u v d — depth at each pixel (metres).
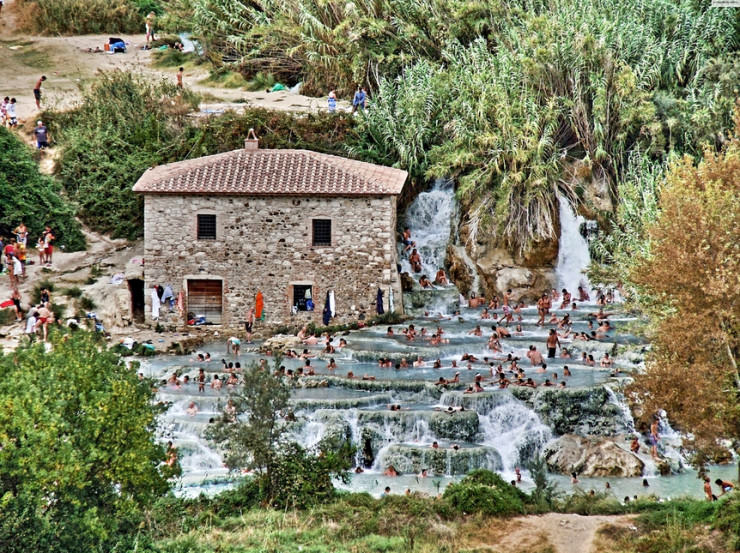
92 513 27.69
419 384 46.69
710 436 31.45
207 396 45.66
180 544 31.72
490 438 44.59
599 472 42.12
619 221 62.00
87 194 65.31
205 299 57.28
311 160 58.31
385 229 56.66
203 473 41.09
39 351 30.47
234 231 56.72
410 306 60.19
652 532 32.47
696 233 32.50
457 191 64.56
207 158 58.78
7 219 60.44
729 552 30.48
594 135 65.69
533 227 63.53
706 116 65.50
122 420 29.72
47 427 27.36
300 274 56.97
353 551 31.94
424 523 34.31
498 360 51.41
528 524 34.16
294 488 36.56
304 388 47.12
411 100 67.00
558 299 62.28
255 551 31.81
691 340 31.86
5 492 27.34
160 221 56.69
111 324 55.72
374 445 43.53
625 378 47.75
